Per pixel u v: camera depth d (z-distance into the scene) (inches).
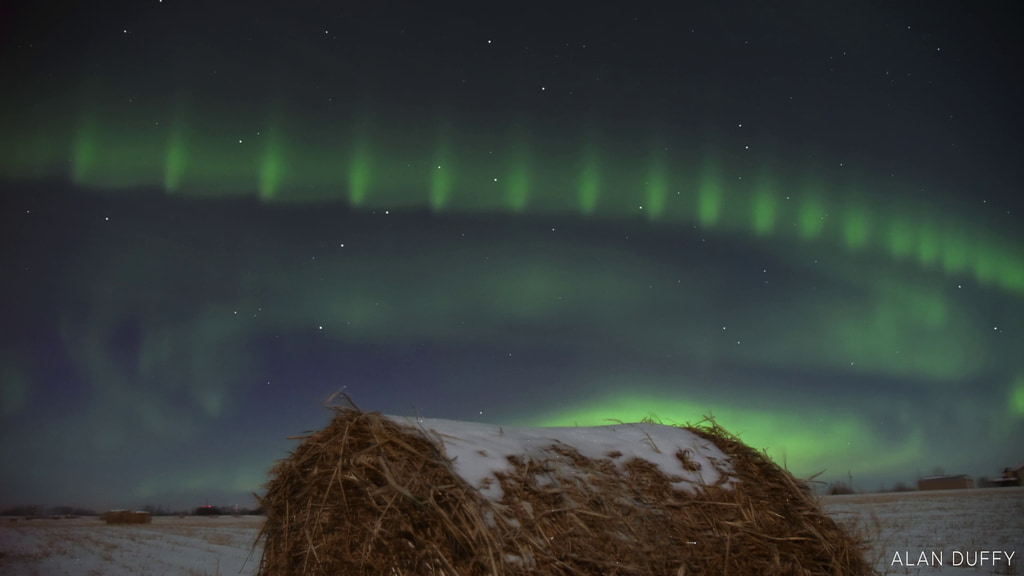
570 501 142.4
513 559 129.3
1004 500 1119.0
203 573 500.4
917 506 1050.1
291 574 152.9
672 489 156.6
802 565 153.7
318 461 154.6
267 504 164.1
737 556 147.9
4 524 1722.4
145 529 1406.3
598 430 176.6
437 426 157.3
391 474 137.7
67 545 882.8
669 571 141.1
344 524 144.2
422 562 132.1
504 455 149.9
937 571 371.9
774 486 168.1
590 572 133.3
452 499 133.6
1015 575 357.7
